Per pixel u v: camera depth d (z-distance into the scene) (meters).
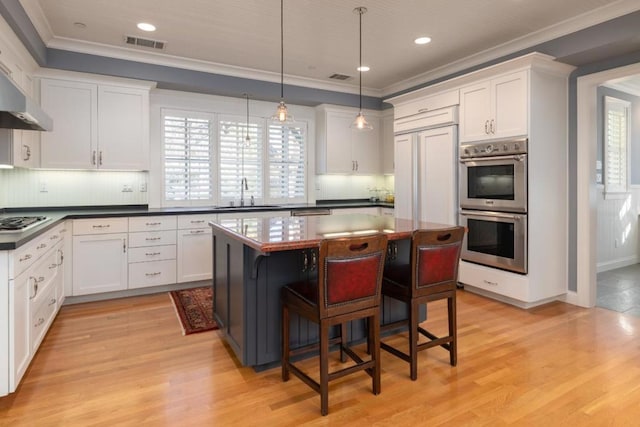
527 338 2.90
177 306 3.69
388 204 5.54
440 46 3.92
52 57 3.67
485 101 3.73
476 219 3.87
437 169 4.28
